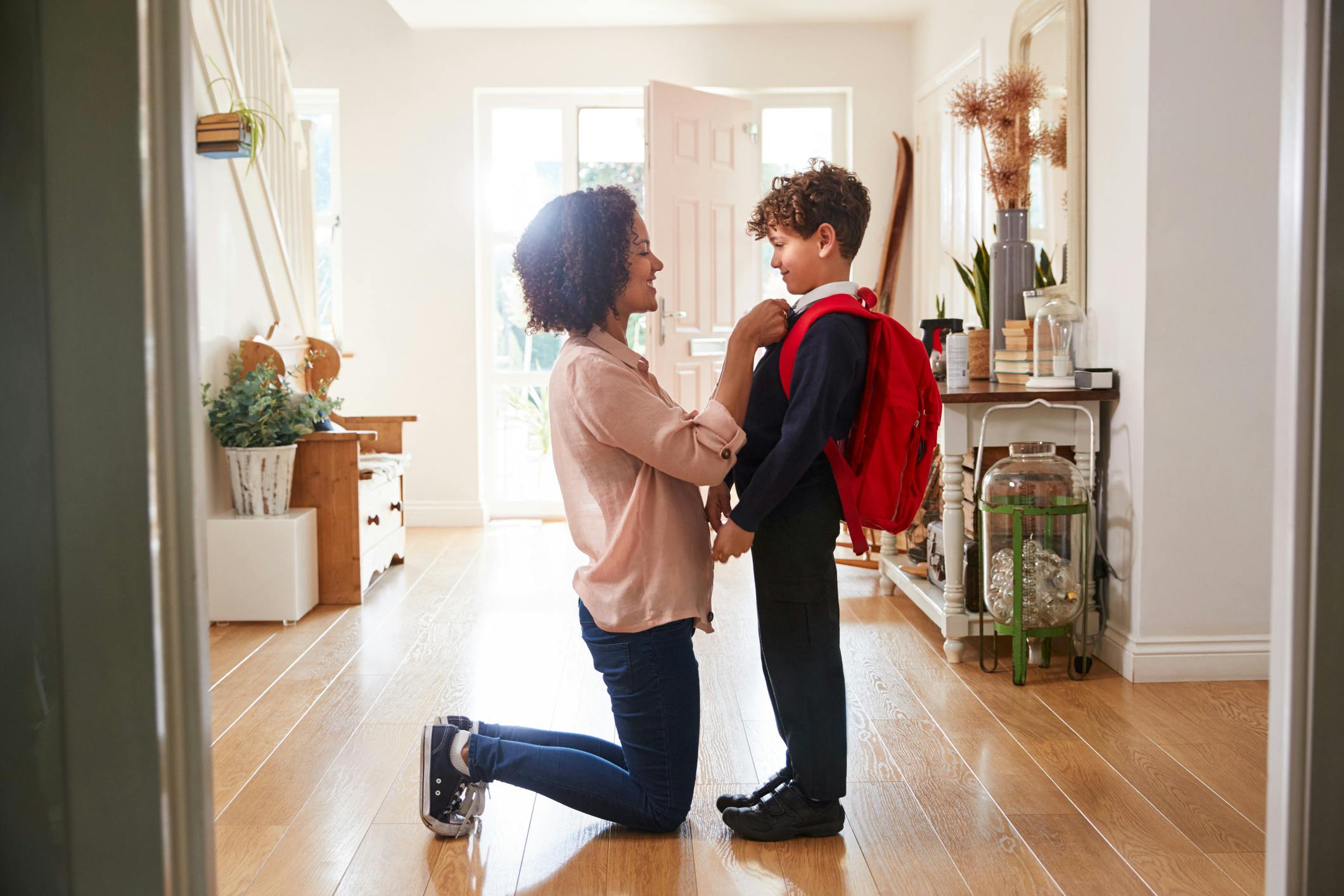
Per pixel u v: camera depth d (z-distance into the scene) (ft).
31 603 4.03
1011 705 9.98
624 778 7.16
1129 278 10.77
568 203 6.86
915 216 19.61
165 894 4.07
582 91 20.02
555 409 6.91
